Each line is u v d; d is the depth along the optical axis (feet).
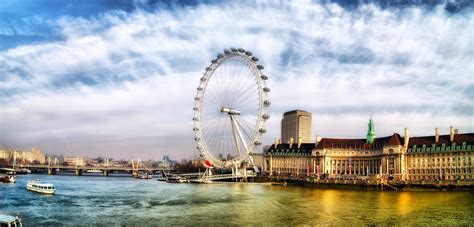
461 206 451.12
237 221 351.67
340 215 383.86
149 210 417.49
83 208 429.38
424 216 379.14
